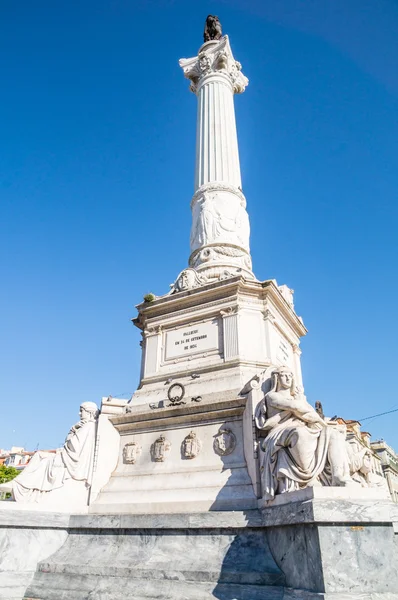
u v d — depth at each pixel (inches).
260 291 354.6
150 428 319.0
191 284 380.8
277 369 267.0
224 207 446.9
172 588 201.6
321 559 162.2
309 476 212.4
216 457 281.3
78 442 315.3
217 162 481.4
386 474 1235.2
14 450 2249.0
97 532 266.5
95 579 225.6
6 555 253.9
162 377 349.4
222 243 425.1
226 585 194.4
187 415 300.5
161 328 380.2
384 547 166.4
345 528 168.1
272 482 226.4
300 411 242.2
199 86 554.3
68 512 290.7
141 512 274.8
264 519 215.9
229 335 337.1
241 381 305.9
